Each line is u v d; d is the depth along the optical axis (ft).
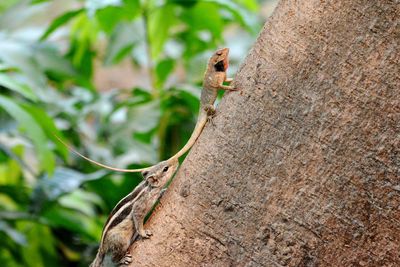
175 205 5.84
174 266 5.81
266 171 5.70
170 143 7.58
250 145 5.73
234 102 5.81
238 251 5.73
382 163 5.60
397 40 5.60
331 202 5.64
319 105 5.66
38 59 7.67
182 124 7.54
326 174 5.64
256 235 5.71
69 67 7.83
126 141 7.41
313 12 5.70
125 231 5.97
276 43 5.75
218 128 5.82
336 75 5.65
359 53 5.63
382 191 5.61
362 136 5.62
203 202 5.78
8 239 7.76
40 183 7.40
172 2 7.57
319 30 5.68
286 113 5.70
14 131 7.64
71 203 7.72
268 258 5.69
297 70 5.70
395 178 5.60
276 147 5.70
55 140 7.07
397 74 5.60
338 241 5.64
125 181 7.56
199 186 5.79
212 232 5.76
